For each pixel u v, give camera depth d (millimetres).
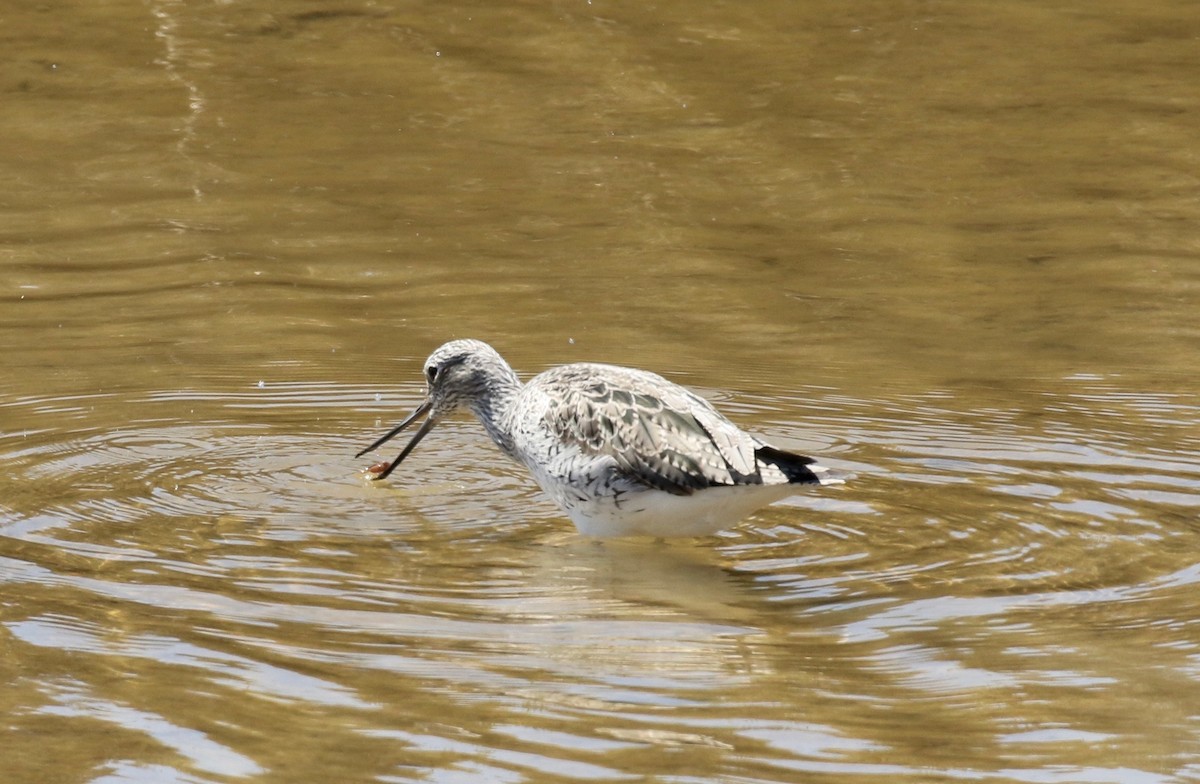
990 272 17406
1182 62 24219
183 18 25703
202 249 17828
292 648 9156
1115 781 7695
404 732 8164
